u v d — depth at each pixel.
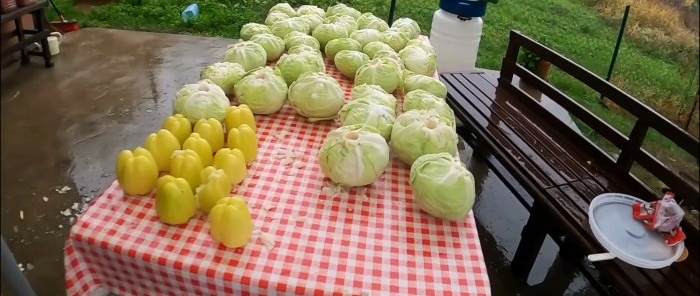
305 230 1.41
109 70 4.08
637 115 2.07
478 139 2.61
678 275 1.62
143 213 1.41
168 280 1.30
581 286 2.52
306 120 2.03
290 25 2.76
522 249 2.40
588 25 4.27
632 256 1.61
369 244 1.39
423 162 1.53
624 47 2.87
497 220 2.92
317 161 1.75
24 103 3.51
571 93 3.37
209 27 5.22
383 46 2.58
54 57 4.22
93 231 1.32
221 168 1.51
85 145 3.12
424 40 2.99
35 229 2.48
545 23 4.75
